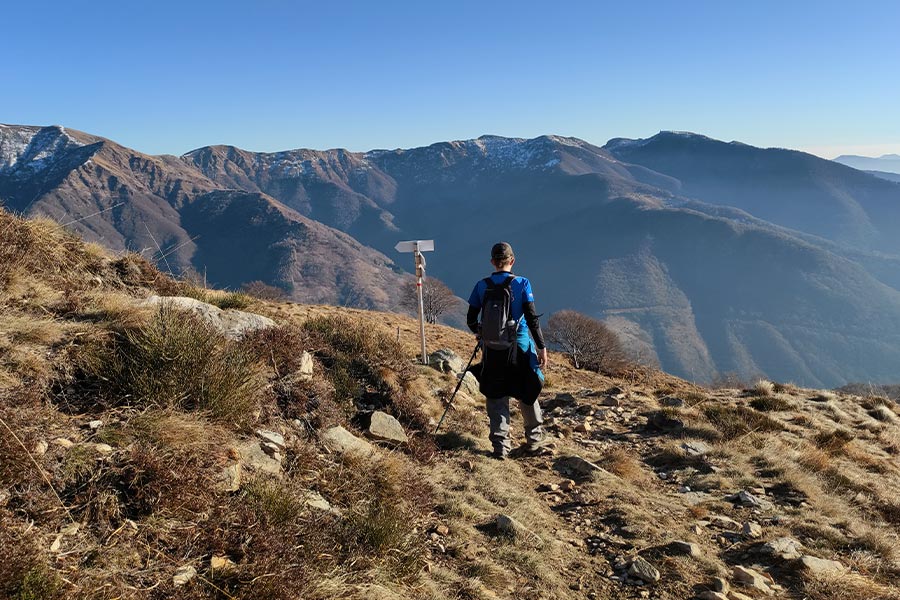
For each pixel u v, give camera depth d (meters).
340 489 3.97
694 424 7.78
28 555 2.15
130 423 3.35
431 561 3.60
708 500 5.46
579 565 4.01
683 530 4.65
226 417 3.92
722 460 6.54
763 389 11.70
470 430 6.69
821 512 5.29
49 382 3.52
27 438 2.74
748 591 3.76
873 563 4.30
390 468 4.47
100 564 2.39
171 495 2.91
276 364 5.25
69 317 4.48
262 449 3.96
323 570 2.94
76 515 2.62
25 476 2.58
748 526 4.71
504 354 5.82
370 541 3.41
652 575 3.82
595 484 5.51
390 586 3.08
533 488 5.43
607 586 3.77
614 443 7.33
